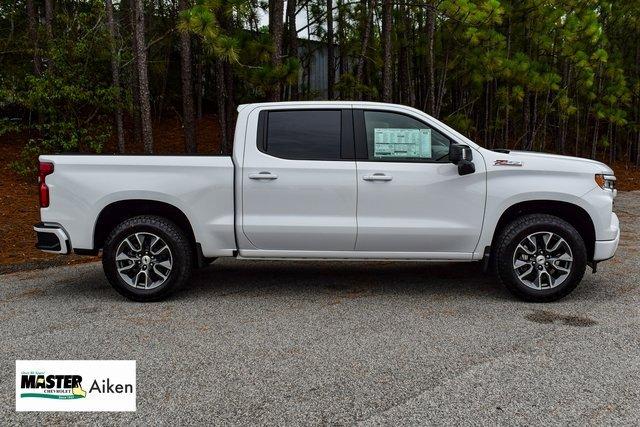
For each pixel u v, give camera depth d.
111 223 5.39
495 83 16.36
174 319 4.62
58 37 13.11
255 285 5.79
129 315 4.74
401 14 14.83
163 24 17.80
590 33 15.16
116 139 17.98
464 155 4.75
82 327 4.42
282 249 5.15
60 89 12.23
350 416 2.95
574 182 4.99
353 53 14.78
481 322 4.50
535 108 17.06
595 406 3.04
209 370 3.56
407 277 6.15
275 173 5.04
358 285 5.78
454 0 10.69
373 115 5.16
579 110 19.70
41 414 3.01
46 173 5.11
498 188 4.99
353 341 4.07
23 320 4.61
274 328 4.38
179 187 5.05
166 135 19.05
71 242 5.10
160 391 3.26
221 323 4.51
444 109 18.48
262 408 3.04
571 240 4.93
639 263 6.73
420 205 5.03
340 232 5.04
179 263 5.11
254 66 9.54
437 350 3.88
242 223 5.07
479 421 2.88
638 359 3.70
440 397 3.16
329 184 5.02
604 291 5.46
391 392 3.22
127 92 14.12
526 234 4.96
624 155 25.23
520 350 3.87
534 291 5.02
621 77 18.00
